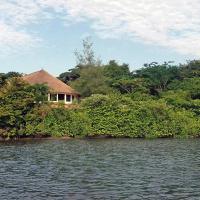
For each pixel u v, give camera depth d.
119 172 34.91
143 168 37.28
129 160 42.72
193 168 37.41
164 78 124.56
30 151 50.16
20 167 37.41
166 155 47.34
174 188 28.20
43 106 71.81
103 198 25.14
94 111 74.56
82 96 102.50
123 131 75.06
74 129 72.31
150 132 75.88
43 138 70.31
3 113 66.81
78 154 47.59
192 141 68.06
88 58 123.50
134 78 118.19
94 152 49.81
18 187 28.28
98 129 73.81
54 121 71.75
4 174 33.56
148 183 29.95
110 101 75.69
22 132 68.69
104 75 115.88
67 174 33.78
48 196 25.61
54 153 48.28
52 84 94.00
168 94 98.25
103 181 30.70
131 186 28.84
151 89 122.38
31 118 69.25
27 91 70.44
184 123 78.56
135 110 76.12
